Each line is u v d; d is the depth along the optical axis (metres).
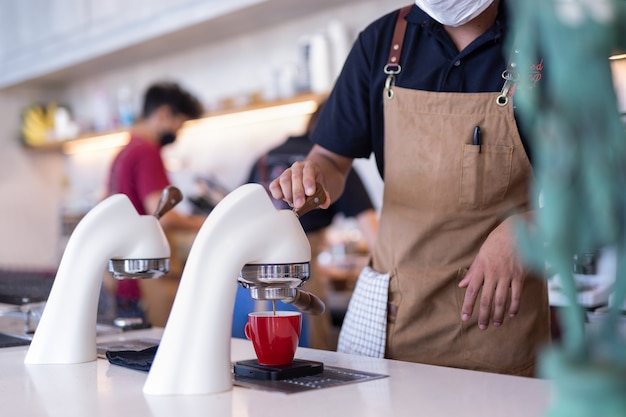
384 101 1.64
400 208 1.65
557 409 0.55
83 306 1.33
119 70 4.89
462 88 1.58
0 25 4.80
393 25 1.69
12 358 1.38
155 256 1.37
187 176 4.57
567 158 0.51
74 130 4.96
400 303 1.59
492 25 1.55
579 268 2.16
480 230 1.57
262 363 1.16
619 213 0.51
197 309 1.03
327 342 2.96
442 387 1.02
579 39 0.49
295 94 3.67
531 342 1.55
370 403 0.94
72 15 4.19
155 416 0.90
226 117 4.21
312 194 1.25
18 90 5.17
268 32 3.99
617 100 0.51
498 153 1.54
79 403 0.99
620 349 0.55
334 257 3.77
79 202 5.12
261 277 1.08
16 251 5.12
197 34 4.05
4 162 5.11
